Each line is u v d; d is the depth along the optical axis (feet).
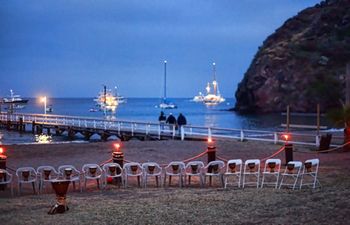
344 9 408.05
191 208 42.47
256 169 67.31
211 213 40.29
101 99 529.86
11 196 52.13
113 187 57.11
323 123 253.44
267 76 383.04
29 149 101.55
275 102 373.81
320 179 59.00
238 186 56.24
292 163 54.80
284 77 371.76
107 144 111.86
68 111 530.68
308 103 352.69
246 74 414.21
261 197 47.32
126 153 93.30
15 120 216.33
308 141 114.01
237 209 41.73
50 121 194.18
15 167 74.64
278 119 312.50
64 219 38.93
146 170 59.72
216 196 48.39
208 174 56.90
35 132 199.21
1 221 38.70
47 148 103.96
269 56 386.73
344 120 95.45
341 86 342.03
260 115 368.89
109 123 178.50
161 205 44.01
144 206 43.65
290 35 413.59
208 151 67.72
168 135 128.67
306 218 37.27
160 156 88.74
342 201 43.16
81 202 46.44
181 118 129.90
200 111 511.81
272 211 40.47
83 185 58.44
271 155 88.28
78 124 173.06
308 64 366.22
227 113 428.97
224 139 118.73
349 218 36.70
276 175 60.54
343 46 372.17
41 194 53.52
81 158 86.53
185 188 56.13
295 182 53.67
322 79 355.36
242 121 301.63
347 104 98.32
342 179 58.75
